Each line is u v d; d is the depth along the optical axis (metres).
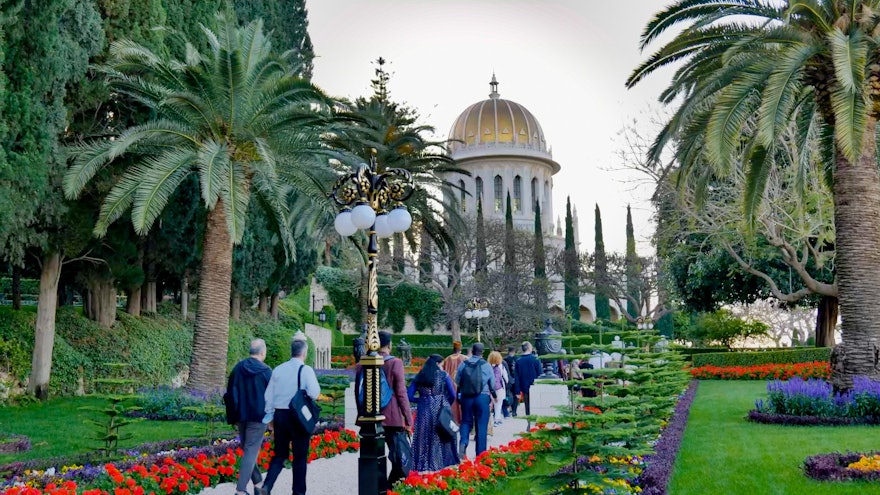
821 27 13.50
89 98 16.69
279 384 7.65
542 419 6.22
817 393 12.95
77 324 19.97
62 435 12.69
